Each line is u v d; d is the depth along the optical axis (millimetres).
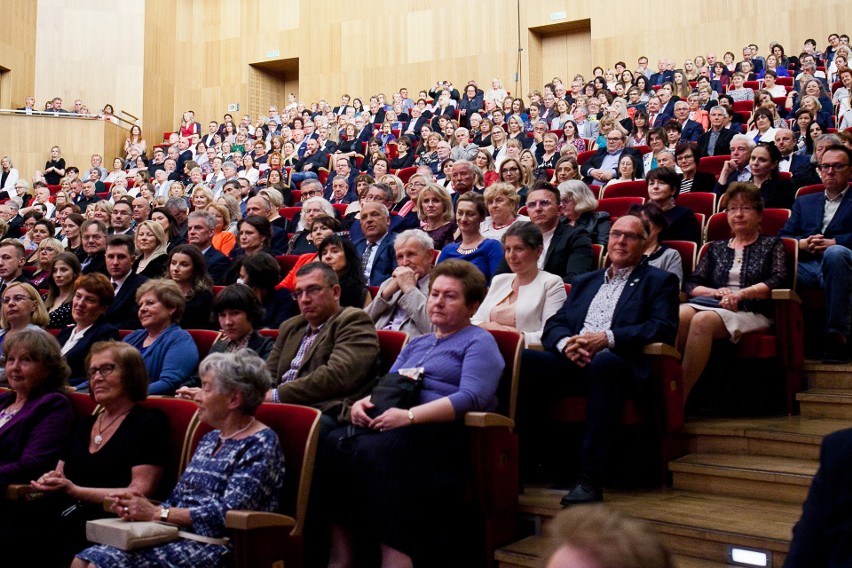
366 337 1339
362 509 1139
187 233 2523
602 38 6477
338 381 1281
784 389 1569
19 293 1823
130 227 3152
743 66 5266
